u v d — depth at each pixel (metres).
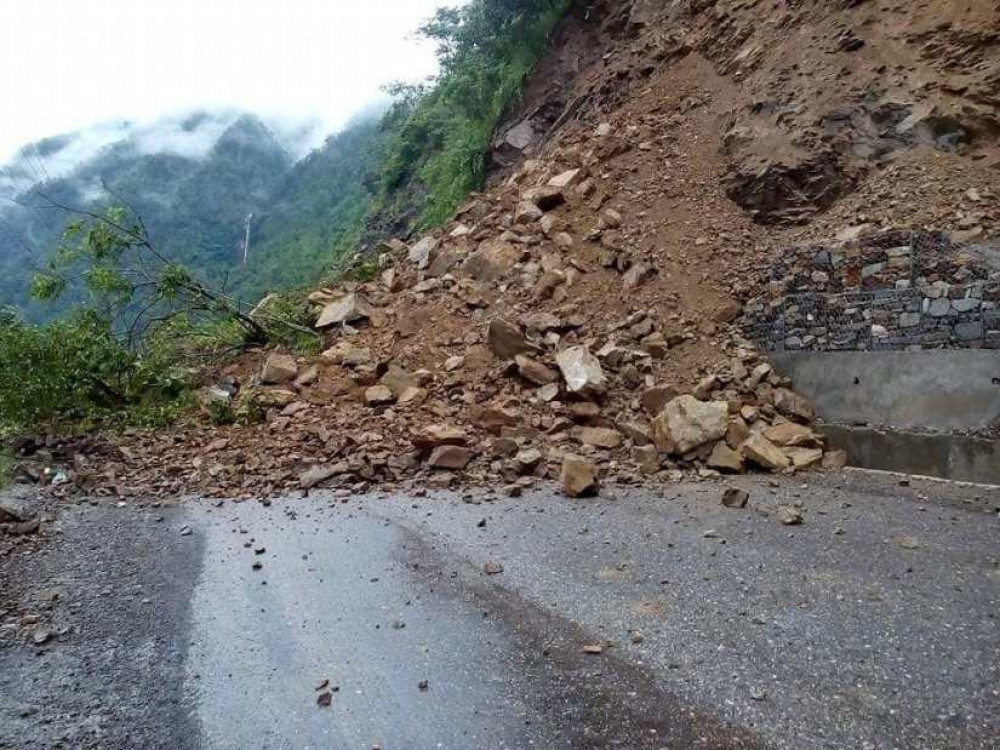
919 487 6.29
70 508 6.83
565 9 18.09
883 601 4.05
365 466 7.58
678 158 12.19
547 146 15.62
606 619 4.12
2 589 4.95
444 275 11.98
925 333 7.20
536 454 7.33
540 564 5.02
